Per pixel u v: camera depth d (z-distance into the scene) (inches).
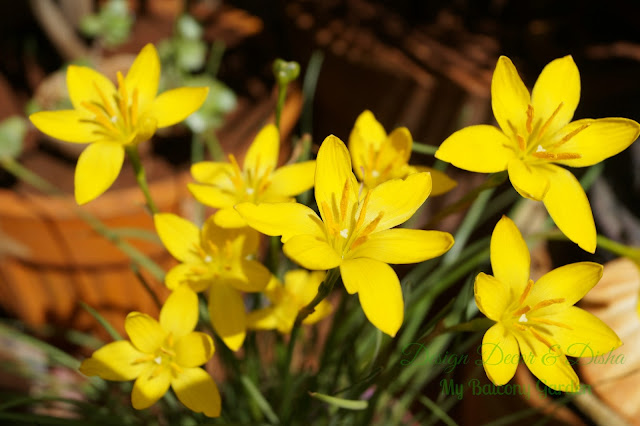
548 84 10.9
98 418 12.6
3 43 23.6
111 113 11.2
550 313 10.4
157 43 23.3
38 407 16.4
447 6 20.7
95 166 11.0
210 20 25.2
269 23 24.6
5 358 18.6
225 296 11.0
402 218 10.1
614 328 12.4
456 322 11.2
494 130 10.6
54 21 20.7
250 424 11.3
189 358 10.8
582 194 10.6
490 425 12.3
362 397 14.4
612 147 10.7
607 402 11.8
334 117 22.0
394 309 9.5
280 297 11.9
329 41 20.2
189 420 13.0
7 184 18.1
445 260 13.6
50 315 19.2
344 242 10.1
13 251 16.9
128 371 10.9
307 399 11.8
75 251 16.7
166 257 17.8
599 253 15.5
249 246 11.1
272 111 20.0
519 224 15.9
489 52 19.0
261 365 14.4
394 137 11.2
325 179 10.0
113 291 18.3
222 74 22.8
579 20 19.3
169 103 11.2
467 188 17.8
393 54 19.0
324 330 17.2
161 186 16.3
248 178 11.4
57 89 18.9
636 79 16.8
